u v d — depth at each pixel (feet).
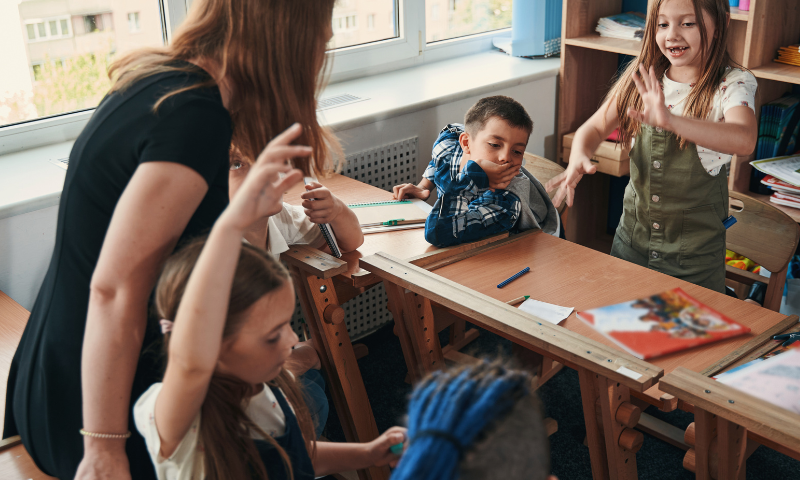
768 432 3.26
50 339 3.22
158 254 2.82
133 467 3.22
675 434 6.42
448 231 5.74
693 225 6.39
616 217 10.95
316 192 5.15
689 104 5.99
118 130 2.91
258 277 2.62
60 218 3.13
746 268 8.22
